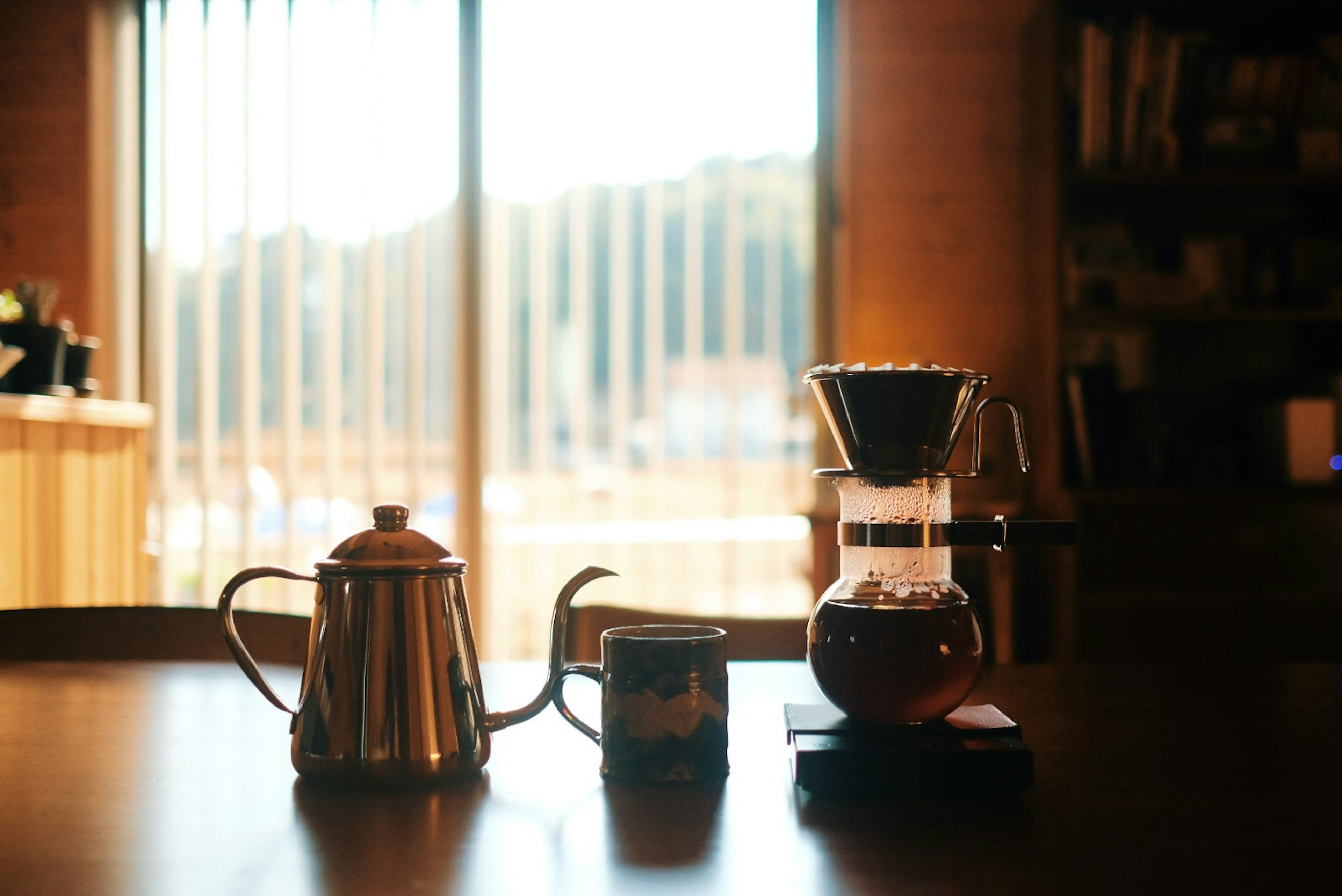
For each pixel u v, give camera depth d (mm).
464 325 3580
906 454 875
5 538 2246
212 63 3629
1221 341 3252
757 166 3539
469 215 3574
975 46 3412
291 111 3623
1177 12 3098
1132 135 3029
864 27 3434
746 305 3547
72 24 3545
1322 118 3059
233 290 3637
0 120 3539
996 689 1294
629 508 3588
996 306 3389
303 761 842
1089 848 704
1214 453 3076
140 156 3631
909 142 3424
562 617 908
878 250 3422
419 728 831
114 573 2672
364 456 3615
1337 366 3205
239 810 788
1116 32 3027
